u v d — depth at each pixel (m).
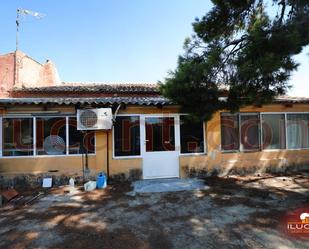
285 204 5.76
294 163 9.45
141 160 8.37
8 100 7.16
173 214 5.30
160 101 7.88
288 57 5.44
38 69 15.73
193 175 8.62
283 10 6.29
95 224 4.80
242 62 5.64
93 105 7.84
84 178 8.00
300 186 7.29
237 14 6.97
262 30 5.52
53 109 7.93
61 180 7.87
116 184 7.83
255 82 5.79
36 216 5.23
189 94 5.94
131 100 7.93
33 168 7.77
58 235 4.33
